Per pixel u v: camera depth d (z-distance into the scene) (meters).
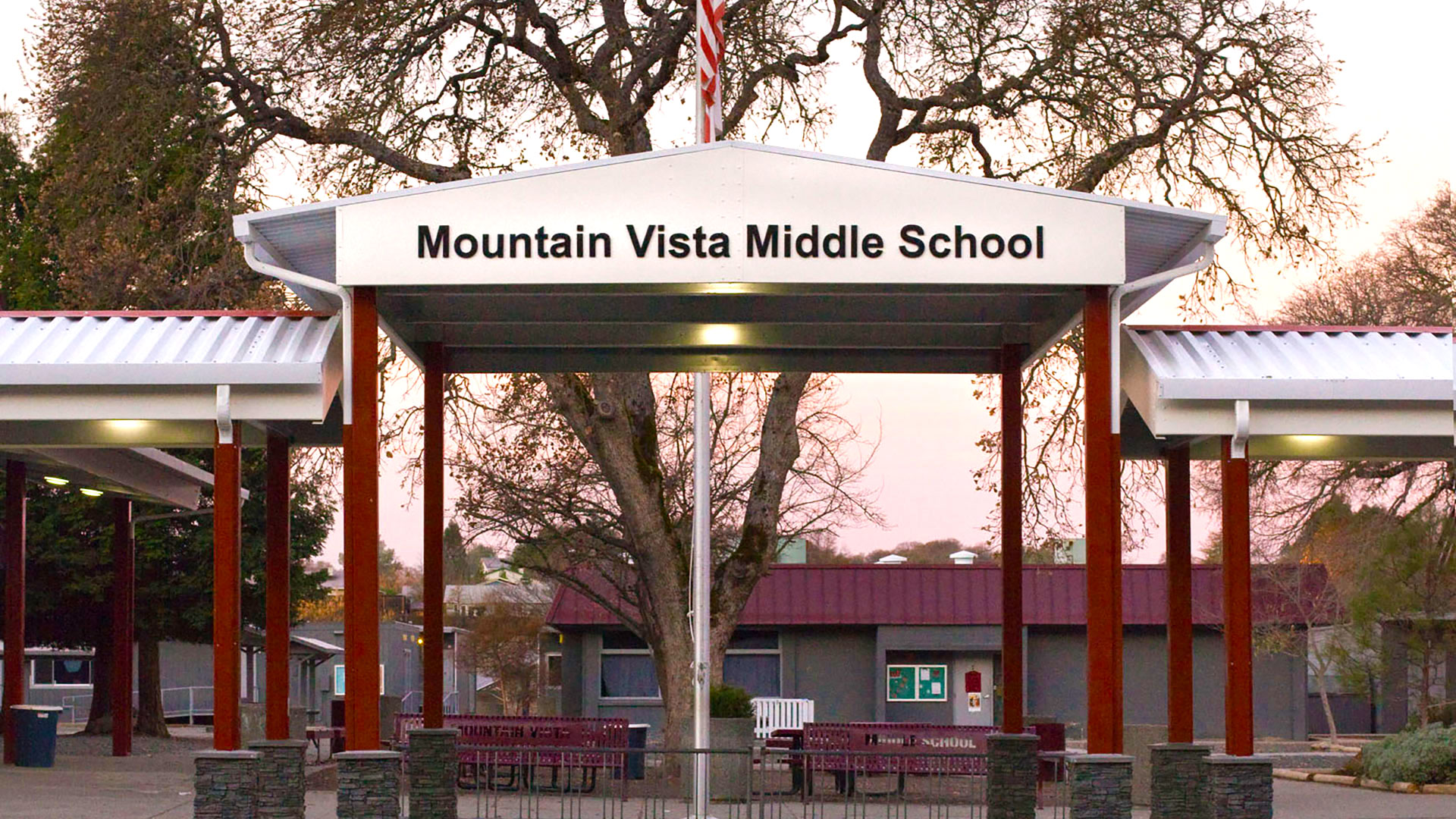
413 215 12.84
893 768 18.97
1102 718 12.66
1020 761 15.52
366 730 12.71
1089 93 23.30
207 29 24.05
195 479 25.02
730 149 12.81
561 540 27.17
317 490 27.80
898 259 12.74
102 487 23.89
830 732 19.98
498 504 27.23
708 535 17.48
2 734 26.48
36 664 49.03
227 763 13.17
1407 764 21.14
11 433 14.98
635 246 12.76
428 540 15.88
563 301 14.78
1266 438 15.68
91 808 16.05
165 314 14.70
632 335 15.88
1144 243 13.46
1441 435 14.10
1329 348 14.48
